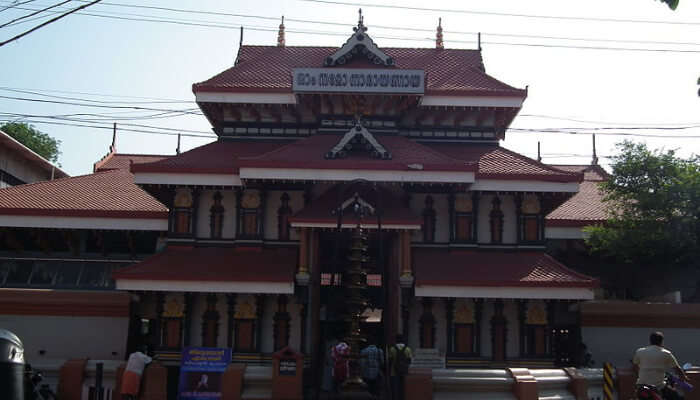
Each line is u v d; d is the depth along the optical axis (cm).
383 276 3184
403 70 3234
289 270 2970
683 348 3162
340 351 2425
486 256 3152
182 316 3020
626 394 2606
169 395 2956
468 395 2483
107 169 4481
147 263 3002
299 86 3222
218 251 3158
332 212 2898
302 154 3080
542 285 2870
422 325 3027
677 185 3275
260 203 3191
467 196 3203
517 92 3344
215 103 3369
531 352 3003
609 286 3797
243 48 3869
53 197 3666
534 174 3089
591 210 3975
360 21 3334
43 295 3186
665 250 3291
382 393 2464
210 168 3088
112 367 2655
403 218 2903
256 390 2530
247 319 3041
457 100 3344
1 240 3597
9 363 1977
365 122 3384
